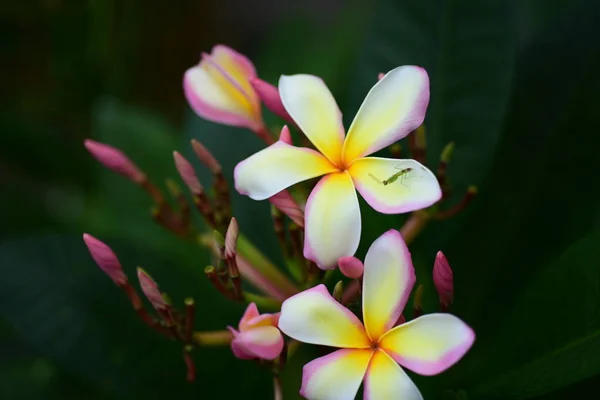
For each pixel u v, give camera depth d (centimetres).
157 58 115
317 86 63
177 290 72
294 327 59
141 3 108
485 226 73
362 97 73
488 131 72
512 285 73
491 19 73
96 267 72
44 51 106
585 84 73
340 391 58
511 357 66
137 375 72
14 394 79
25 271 72
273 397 72
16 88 108
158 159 81
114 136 81
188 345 66
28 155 97
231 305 72
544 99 73
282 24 92
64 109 104
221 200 68
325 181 61
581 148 72
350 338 59
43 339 72
